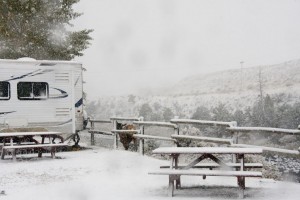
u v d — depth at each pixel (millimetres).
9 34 24094
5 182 8898
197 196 7273
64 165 11188
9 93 14492
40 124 14969
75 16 25812
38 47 24906
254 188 7922
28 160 12234
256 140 24859
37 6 24453
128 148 15445
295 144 22453
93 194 7668
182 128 16953
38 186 8461
